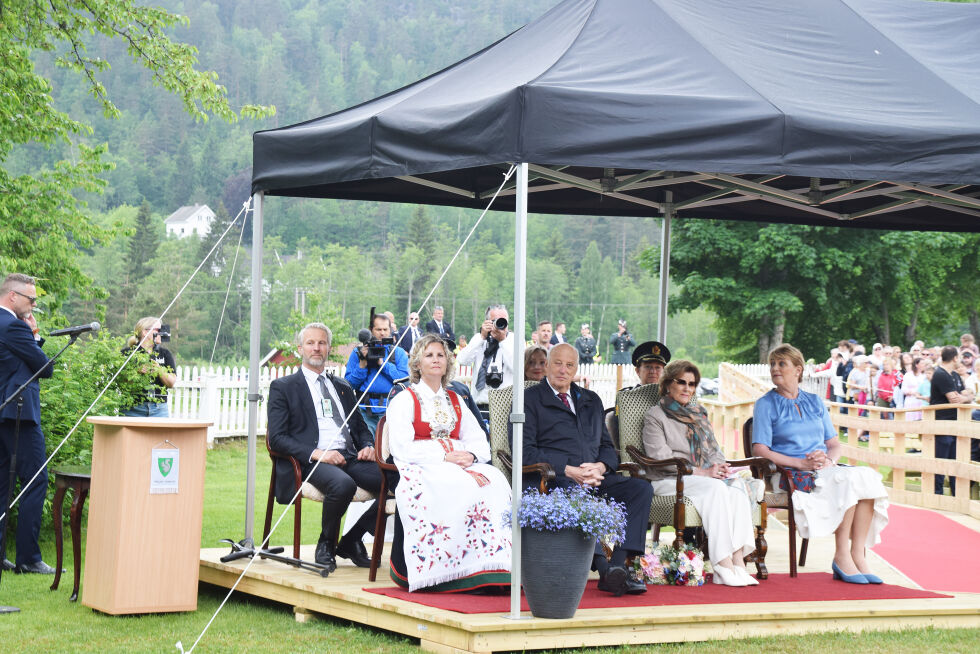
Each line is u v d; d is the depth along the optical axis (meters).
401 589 6.21
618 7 6.83
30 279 7.70
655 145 5.57
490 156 5.63
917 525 11.01
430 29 152.38
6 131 15.03
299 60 144.62
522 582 5.63
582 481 6.28
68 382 9.20
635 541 6.34
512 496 5.55
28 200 15.64
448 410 6.57
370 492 6.95
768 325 36.66
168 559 6.38
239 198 109.81
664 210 9.57
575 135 5.51
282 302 76.06
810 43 7.11
